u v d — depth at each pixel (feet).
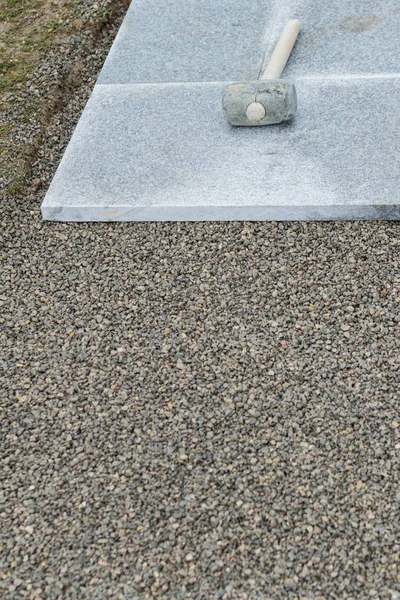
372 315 9.16
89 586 7.11
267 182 10.61
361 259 9.80
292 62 12.56
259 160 10.96
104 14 14.35
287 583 6.97
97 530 7.50
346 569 7.02
